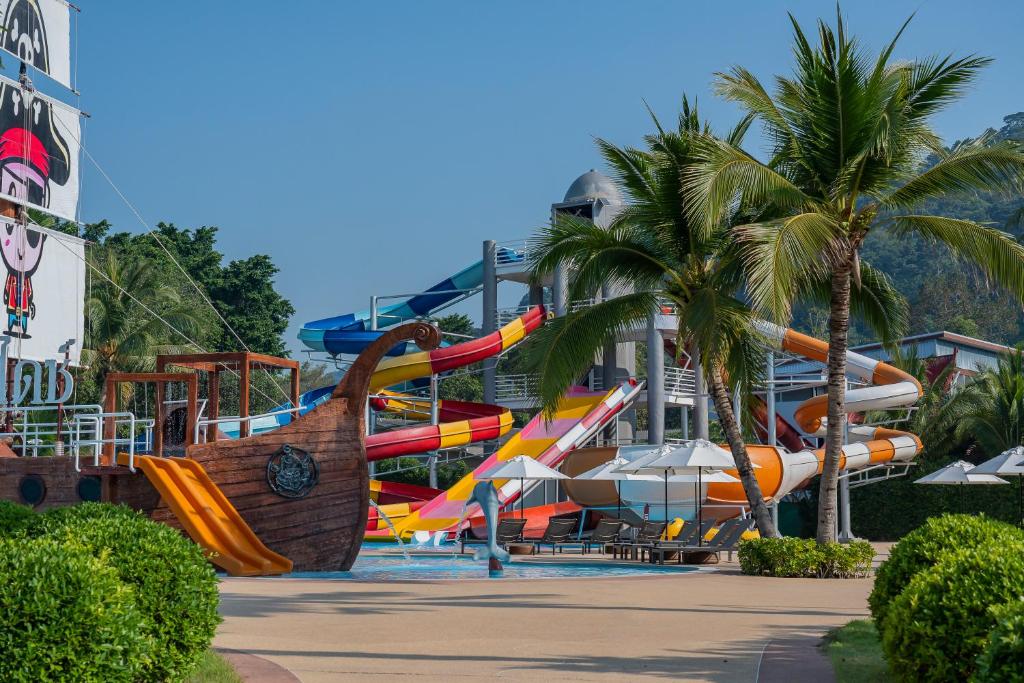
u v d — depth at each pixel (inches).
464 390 2723.9
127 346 1889.8
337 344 1669.5
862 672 326.3
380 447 1267.2
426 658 368.2
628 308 849.5
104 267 2060.8
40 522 355.9
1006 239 697.6
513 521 1081.4
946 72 729.0
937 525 340.8
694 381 1653.5
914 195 735.7
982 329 4101.9
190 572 295.3
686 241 832.9
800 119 761.0
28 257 1013.8
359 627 452.8
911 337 2121.1
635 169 850.1
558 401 842.2
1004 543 320.5
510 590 639.8
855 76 720.3
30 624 222.2
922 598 270.7
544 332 853.2
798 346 1349.7
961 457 1701.5
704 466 913.5
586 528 1409.9
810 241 672.4
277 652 379.2
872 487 1598.2
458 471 2171.5
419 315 1857.8
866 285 858.8
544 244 853.8
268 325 2859.3
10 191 998.4
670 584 692.7
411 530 1250.6
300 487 806.5
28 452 1233.4
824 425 1362.0
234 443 804.0
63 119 1084.5
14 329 986.1
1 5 999.6
